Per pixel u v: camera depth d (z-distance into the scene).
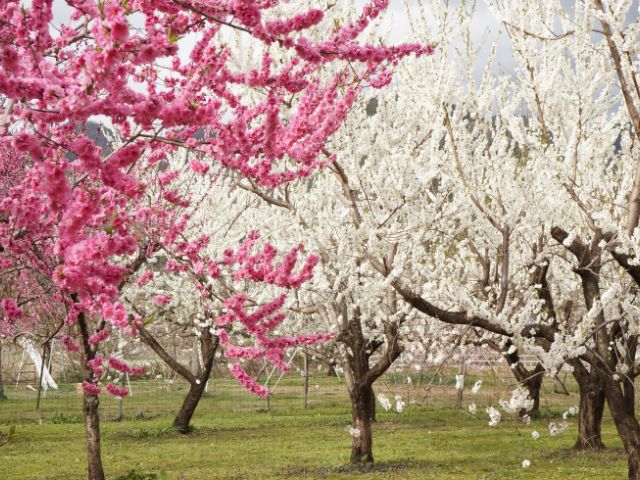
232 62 10.44
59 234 4.31
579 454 14.20
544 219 11.62
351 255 12.30
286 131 5.61
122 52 3.91
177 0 4.12
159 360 29.03
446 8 10.38
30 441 17.52
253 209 17.42
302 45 4.43
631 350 11.64
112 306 5.02
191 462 14.51
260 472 13.22
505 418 21.23
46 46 4.26
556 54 10.59
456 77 11.24
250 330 6.87
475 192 10.70
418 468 13.25
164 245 7.48
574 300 16.70
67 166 4.09
